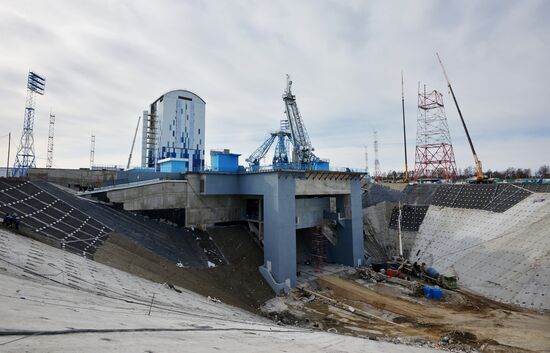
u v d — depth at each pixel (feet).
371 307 118.93
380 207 217.36
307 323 104.01
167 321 33.68
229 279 124.47
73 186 152.25
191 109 258.16
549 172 414.41
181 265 114.52
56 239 81.82
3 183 101.96
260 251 154.71
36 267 50.90
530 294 120.37
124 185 139.54
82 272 61.41
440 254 169.37
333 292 136.26
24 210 90.63
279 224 134.72
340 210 176.96
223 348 23.00
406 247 191.42
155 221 138.00
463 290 138.10
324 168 192.03
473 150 237.25
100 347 17.10
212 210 157.38
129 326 25.48
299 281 144.36
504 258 141.28
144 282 77.71
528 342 87.45
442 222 186.91
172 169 165.78
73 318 24.02
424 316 109.40
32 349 14.49
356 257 171.94
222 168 160.25
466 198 191.21
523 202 162.91
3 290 28.30
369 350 36.09
